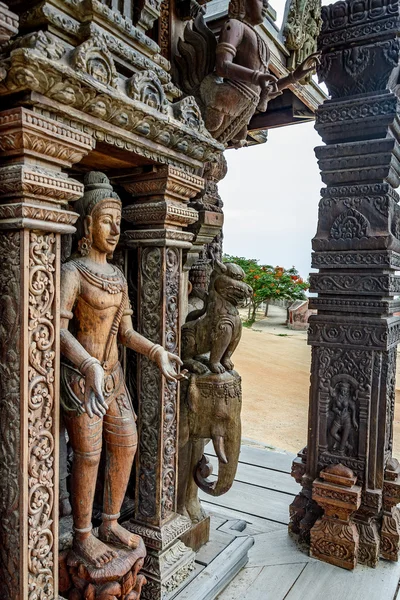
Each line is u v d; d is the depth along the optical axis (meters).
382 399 2.17
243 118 2.09
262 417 5.70
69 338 1.29
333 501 2.16
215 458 3.55
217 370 1.94
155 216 1.63
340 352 2.26
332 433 2.27
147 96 1.36
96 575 1.40
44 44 1.06
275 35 3.02
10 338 1.13
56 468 1.23
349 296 2.23
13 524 1.17
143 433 1.76
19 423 1.14
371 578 2.08
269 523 2.57
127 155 1.47
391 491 2.23
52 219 1.14
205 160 1.72
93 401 1.24
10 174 1.06
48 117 1.13
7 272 1.12
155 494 1.74
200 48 1.98
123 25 1.36
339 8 2.19
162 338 1.68
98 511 1.85
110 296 1.42
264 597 1.91
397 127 2.20
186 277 2.20
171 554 1.76
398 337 2.35
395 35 2.09
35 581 1.20
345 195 2.24
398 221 2.33
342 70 2.23
